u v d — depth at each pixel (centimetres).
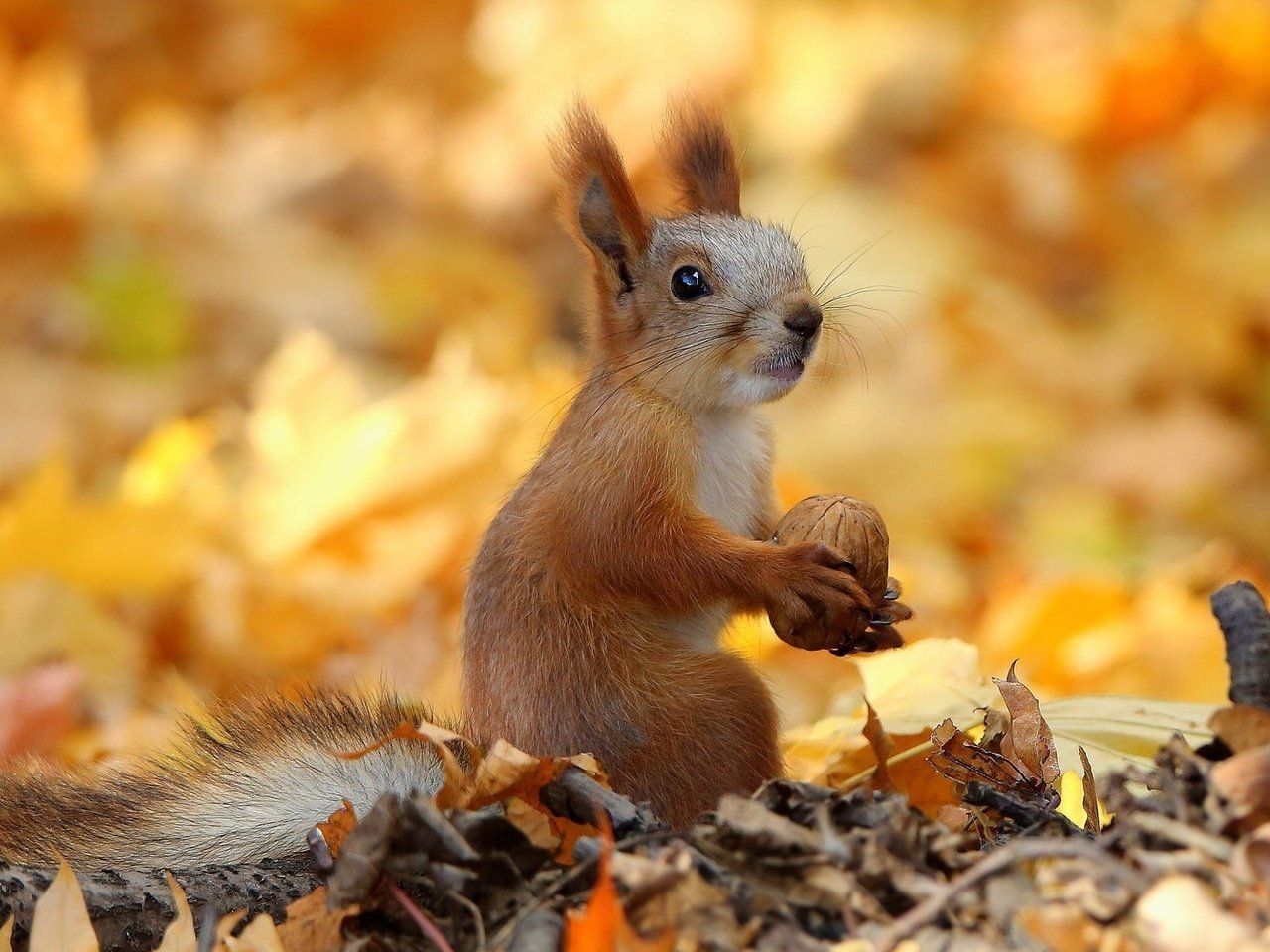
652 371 751
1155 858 486
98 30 2147
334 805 668
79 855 652
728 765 691
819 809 526
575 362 1587
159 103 2072
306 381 1209
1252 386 1574
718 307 761
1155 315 1619
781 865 514
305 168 1884
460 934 534
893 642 713
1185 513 1407
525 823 579
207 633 1112
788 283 770
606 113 1761
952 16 1922
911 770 689
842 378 1488
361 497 1159
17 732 945
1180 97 1828
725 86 1775
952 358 1512
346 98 2044
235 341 1620
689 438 746
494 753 595
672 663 704
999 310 1574
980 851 564
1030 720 628
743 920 502
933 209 1709
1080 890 489
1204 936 452
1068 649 1056
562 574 714
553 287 1747
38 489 1123
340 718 718
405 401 1211
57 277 1697
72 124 1895
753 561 693
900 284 1562
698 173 848
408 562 1148
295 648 1117
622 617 711
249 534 1171
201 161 1909
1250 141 1777
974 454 1407
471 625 732
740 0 1830
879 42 1833
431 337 1645
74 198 1786
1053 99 1833
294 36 2123
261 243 1734
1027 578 1259
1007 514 1388
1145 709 725
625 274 789
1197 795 518
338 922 546
